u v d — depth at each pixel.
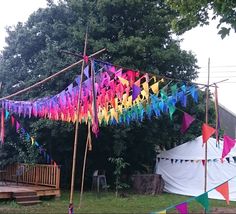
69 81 18.44
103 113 13.12
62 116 13.52
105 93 11.66
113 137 19.48
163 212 7.66
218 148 17.02
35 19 20.70
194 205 15.22
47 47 19.19
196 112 21.20
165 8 19.89
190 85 15.34
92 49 18.64
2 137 14.37
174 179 19.98
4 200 15.07
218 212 13.99
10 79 20.59
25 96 19.22
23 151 19.33
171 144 22.27
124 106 13.36
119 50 18.50
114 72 10.66
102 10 19.33
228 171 18.09
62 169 20.83
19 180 18.48
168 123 20.80
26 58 20.80
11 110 14.11
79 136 19.50
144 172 21.73
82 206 14.73
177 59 19.59
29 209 13.85
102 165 21.20
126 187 20.30
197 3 11.56
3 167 19.67
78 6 19.70
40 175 17.42
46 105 13.52
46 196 16.28
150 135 20.42
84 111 11.92
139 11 19.50
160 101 12.40
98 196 17.72
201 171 19.03
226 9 10.12
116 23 19.59
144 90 11.11
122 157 21.09
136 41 18.33
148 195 18.70
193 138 20.89
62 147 19.97
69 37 19.38
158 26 19.52
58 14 20.34
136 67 18.36
